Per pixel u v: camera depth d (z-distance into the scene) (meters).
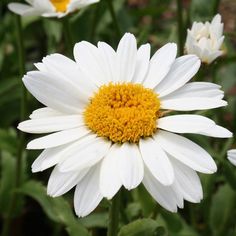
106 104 0.31
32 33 0.64
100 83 0.32
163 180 0.28
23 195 0.48
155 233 0.34
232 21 0.74
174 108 0.31
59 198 0.37
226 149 0.45
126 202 0.46
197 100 0.31
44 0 0.41
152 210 0.40
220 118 0.49
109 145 0.30
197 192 0.28
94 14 0.49
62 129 0.30
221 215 0.46
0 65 0.55
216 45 0.37
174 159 0.29
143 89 0.31
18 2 0.46
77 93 0.31
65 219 0.37
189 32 0.37
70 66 0.32
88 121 0.30
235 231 0.44
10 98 0.54
